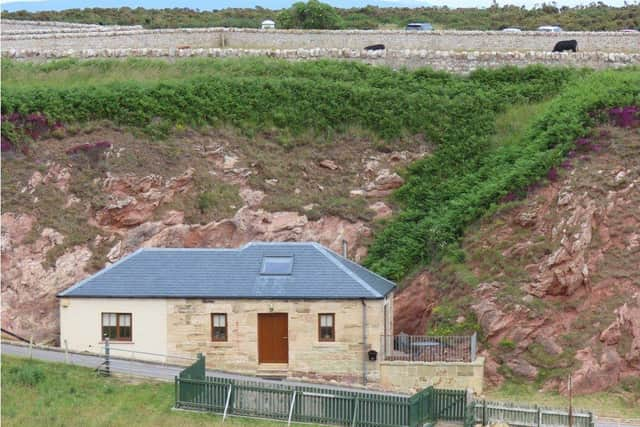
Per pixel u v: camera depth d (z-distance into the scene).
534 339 56.16
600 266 58.34
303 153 68.06
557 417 47.75
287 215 64.31
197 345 53.91
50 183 63.38
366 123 69.94
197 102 69.25
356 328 53.38
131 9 131.50
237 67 75.75
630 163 62.38
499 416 47.94
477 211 62.34
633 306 56.78
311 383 51.94
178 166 65.31
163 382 49.78
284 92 70.94
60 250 60.56
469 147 68.44
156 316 54.00
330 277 54.22
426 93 72.62
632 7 120.69
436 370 53.16
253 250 55.81
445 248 61.41
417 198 66.00
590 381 54.34
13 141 64.69
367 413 45.75
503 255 59.41
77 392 47.88
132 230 62.50
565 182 61.78
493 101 72.31
